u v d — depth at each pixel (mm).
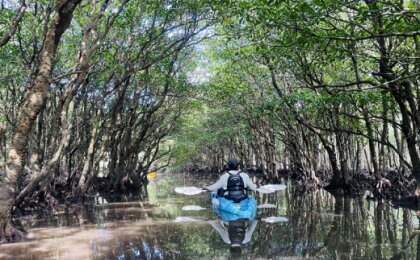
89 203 13828
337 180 16641
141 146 22188
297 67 13008
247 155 39219
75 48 12781
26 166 13672
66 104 9859
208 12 12648
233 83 19750
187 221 9211
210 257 5840
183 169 64562
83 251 6266
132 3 12258
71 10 7117
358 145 17219
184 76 17719
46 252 6219
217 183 10633
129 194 17938
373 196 13758
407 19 7156
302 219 9328
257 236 7371
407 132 10203
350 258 5633
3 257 5938
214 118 28828
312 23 6785
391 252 5898
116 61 13586
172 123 24031
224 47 18234
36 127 15203
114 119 16375
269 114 15898
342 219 9195
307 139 20266
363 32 7781
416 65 7695
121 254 6047
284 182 23922
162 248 6449
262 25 7945
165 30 12773
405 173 15359
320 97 11539
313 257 5758
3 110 16734
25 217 10234
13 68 12609
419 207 10641
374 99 10719
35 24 10969
